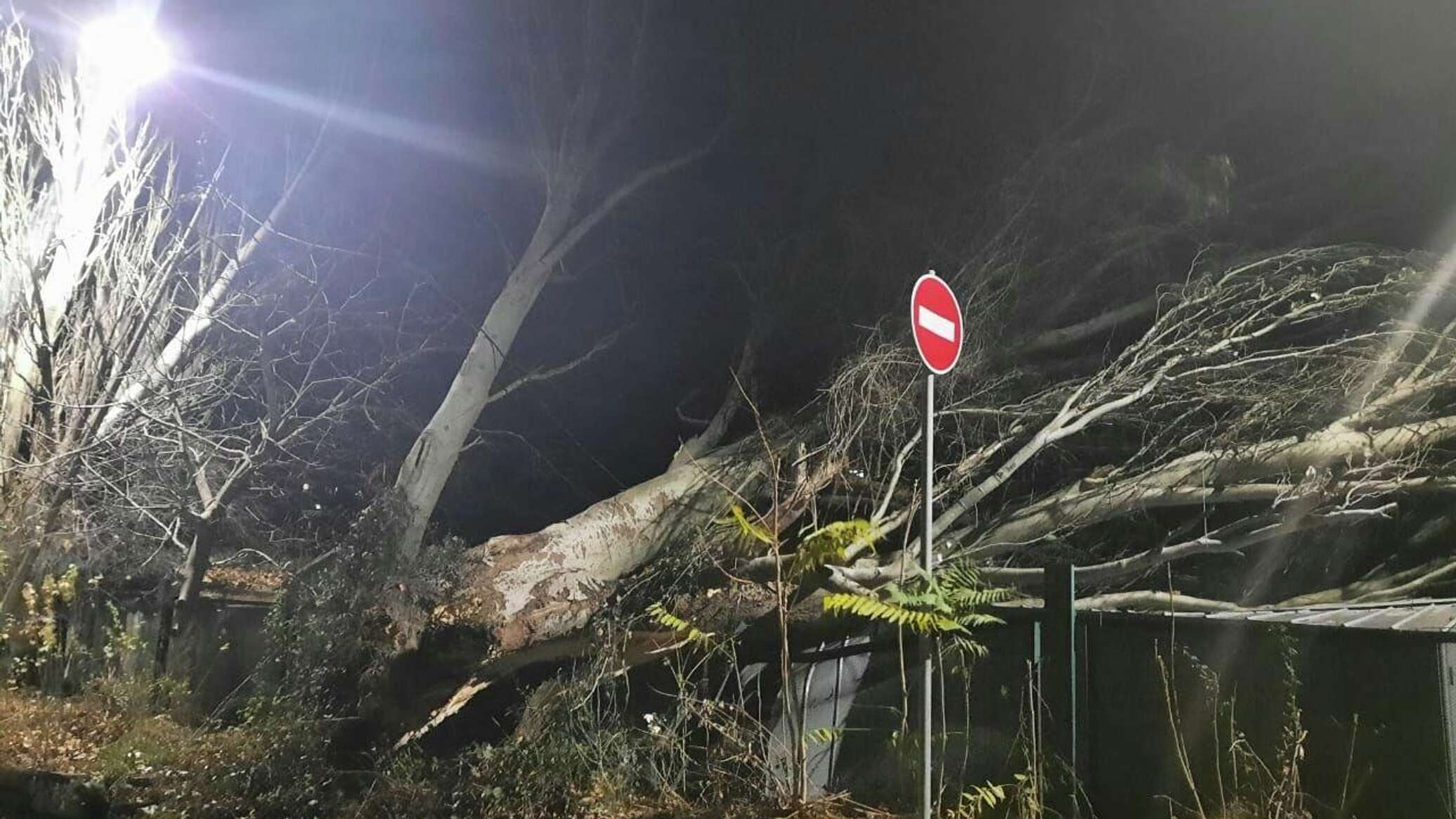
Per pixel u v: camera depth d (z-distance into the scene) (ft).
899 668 22.99
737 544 28.14
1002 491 32.91
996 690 21.16
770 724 24.41
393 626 30.89
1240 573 32.99
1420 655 16.44
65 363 40.63
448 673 31.27
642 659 26.71
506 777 24.81
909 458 30.04
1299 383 28.17
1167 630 19.36
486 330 38.96
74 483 39.19
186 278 42.47
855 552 26.17
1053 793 19.61
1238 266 30.48
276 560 38.86
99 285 41.14
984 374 31.30
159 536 41.96
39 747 31.35
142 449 40.93
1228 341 27.99
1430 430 26.66
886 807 21.90
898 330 33.42
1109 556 32.48
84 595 40.52
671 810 22.68
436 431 37.09
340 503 42.45
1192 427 29.71
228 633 37.27
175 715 34.09
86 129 40.93
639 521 33.04
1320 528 28.68
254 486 41.14
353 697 30.73
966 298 32.53
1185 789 18.53
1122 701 19.70
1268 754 17.88
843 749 23.45
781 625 22.31
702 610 26.68
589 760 24.56
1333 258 30.76
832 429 29.50
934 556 24.70
